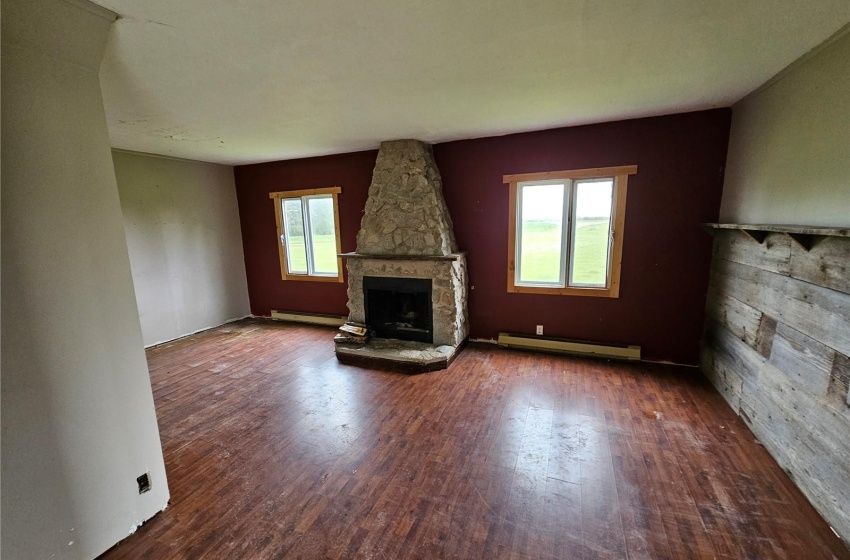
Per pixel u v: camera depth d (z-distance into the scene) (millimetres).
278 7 1464
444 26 1646
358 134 3682
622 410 2814
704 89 2588
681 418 2684
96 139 1597
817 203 1959
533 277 4070
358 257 4141
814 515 1803
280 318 5715
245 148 4266
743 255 2684
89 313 1590
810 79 2023
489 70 2156
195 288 5121
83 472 1589
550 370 3574
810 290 1924
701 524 1772
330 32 1681
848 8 1540
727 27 1710
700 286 3404
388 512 1897
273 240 5586
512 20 1605
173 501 2004
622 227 3549
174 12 1489
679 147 3262
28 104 1355
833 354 1746
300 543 1726
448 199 4219
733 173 2986
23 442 1391
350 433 2621
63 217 1483
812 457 1869
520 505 1922
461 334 4133
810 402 1900
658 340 3637
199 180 5102
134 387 1795
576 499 1953
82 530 1595
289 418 2840
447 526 1801
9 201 1313
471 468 2215
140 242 4453
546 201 3859
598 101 2801
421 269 3949
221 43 1773
